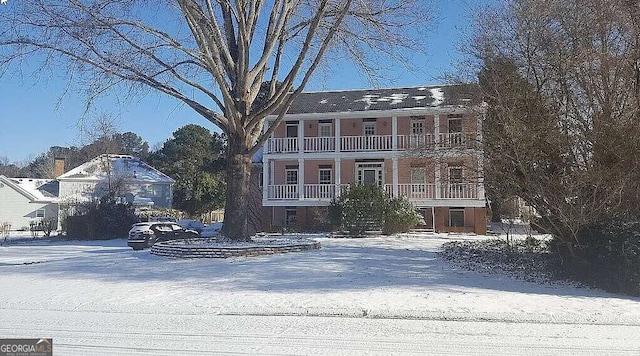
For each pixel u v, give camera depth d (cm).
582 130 1233
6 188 5003
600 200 1121
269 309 854
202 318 809
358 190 2572
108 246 2748
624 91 1176
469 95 1725
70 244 2966
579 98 1271
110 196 3569
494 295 961
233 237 1814
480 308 845
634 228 1016
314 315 827
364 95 3447
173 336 698
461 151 1761
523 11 1471
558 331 723
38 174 9050
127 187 4597
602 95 1210
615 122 1154
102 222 3372
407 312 817
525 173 1295
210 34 1661
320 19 1695
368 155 3053
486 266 1368
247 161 1856
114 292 1029
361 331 724
